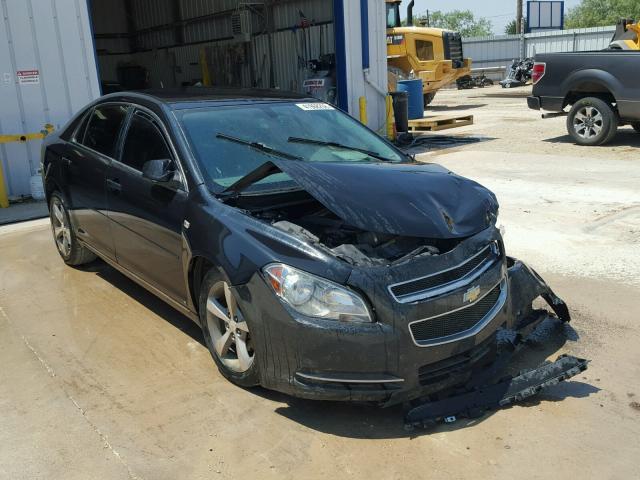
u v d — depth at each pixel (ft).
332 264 10.46
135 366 13.37
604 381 12.26
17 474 9.98
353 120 16.83
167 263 13.76
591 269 18.19
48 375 13.12
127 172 15.23
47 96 31.22
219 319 12.46
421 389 10.61
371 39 43.39
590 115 38.75
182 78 68.33
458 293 10.84
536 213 24.06
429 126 47.37
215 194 12.67
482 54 130.82
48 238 23.67
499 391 11.28
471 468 9.83
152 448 10.56
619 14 222.07
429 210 11.44
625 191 26.68
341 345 10.19
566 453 10.11
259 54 58.23
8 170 30.22
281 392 11.12
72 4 31.40
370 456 10.21
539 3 145.48
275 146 14.25
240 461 10.17
